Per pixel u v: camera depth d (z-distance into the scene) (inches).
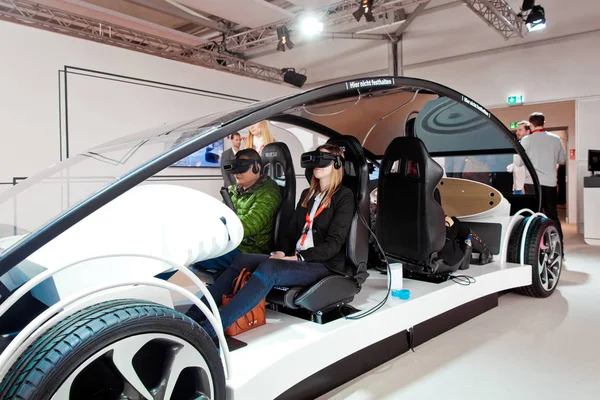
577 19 261.4
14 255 43.5
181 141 59.4
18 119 189.6
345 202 81.9
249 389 57.3
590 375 80.6
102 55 216.4
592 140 269.4
